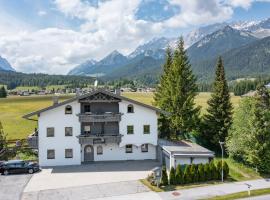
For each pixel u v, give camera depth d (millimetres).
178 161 53125
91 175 51875
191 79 69562
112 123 59750
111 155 60312
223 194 43656
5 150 63094
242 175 52844
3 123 105812
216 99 67312
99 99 58031
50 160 57781
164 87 75438
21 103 172125
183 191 44750
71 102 57656
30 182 48531
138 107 59500
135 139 59594
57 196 42781
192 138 70688
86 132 59344
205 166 49500
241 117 57688
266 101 57062
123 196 42781
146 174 52219
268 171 53906
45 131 57469
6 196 42688
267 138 54062
